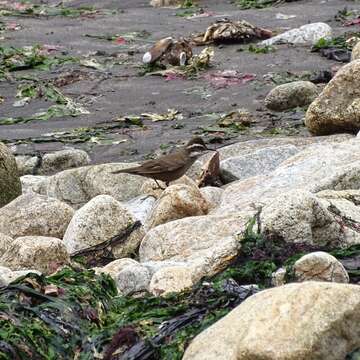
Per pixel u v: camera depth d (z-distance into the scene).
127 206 15.53
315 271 9.84
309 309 7.75
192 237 12.23
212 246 11.48
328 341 7.66
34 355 8.76
